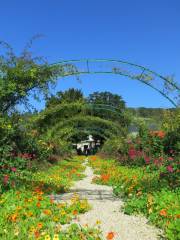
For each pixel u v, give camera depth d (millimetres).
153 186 11828
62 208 9469
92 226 8289
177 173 12352
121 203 11289
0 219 7852
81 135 56469
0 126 12805
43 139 25906
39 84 12641
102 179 17391
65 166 28109
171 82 15477
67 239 6957
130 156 25281
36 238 6820
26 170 15352
